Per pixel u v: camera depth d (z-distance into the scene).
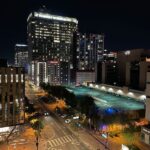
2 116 85.62
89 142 78.81
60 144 77.00
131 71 161.12
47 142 78.94
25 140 80.69
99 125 91.50
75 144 76.94
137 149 69.06
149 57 161.88
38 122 91.12
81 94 149.38
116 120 90.88
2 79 85.38
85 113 103.12
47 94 199.38
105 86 167.38
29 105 127.38
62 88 170.25
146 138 74.31
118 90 147.38
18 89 90.44
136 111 95.62
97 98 133.00
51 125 100.31
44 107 142.50
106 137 82.06
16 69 89.56
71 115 115.38
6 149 72.44
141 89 145.12
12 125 88.44
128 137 81.00
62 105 147.12
